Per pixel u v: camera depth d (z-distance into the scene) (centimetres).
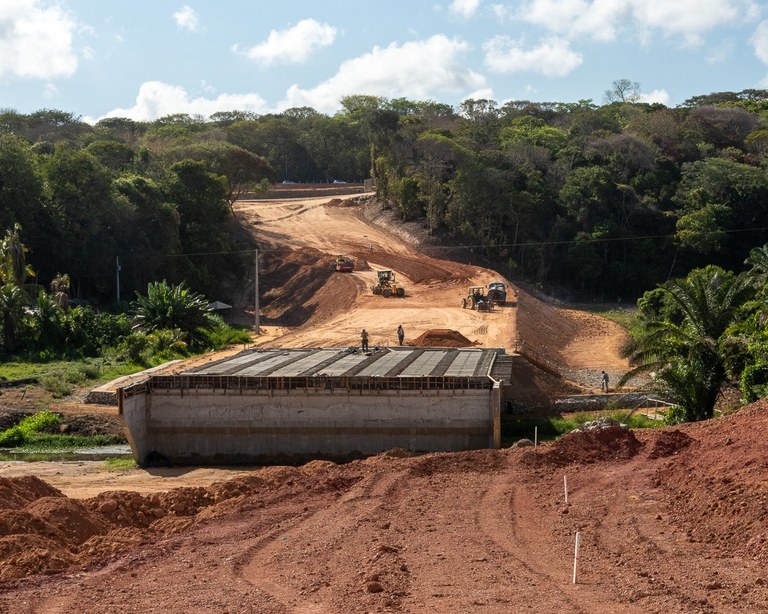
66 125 15788
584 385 5528
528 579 1581
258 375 4091
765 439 2259
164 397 4019
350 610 1424
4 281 6644
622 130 14112
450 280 9212
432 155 12125
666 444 2586
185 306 6956
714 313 3562
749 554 1636
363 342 5456
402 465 2683
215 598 1535
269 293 9700
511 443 4112
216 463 3988
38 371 5681
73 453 4175
